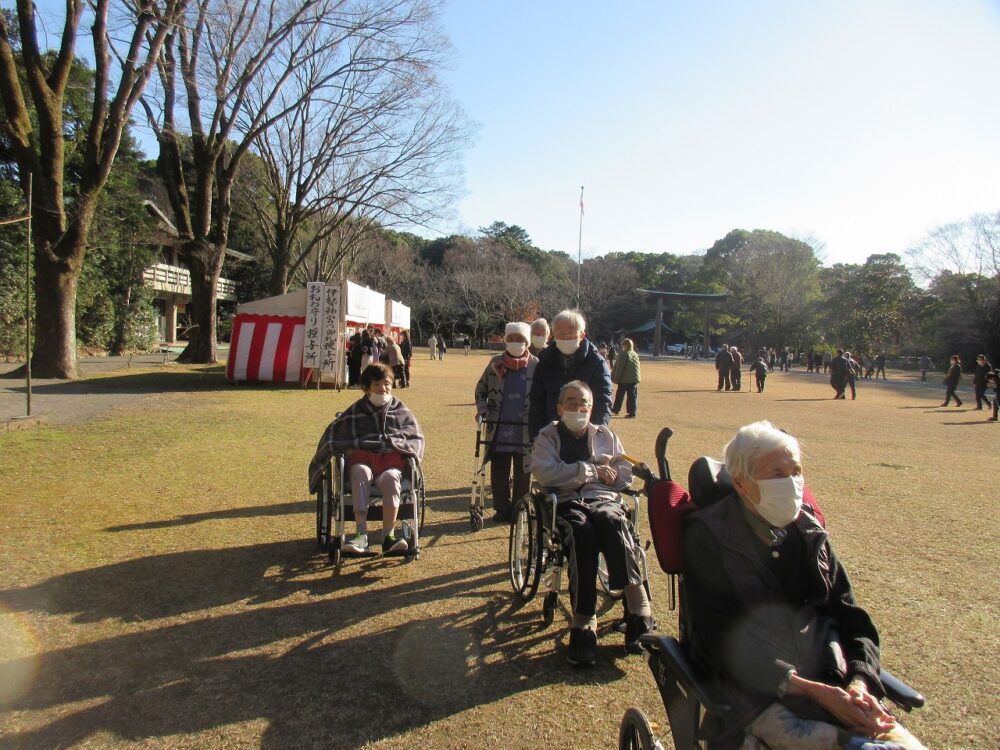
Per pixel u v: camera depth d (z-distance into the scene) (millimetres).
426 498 7188
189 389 17359
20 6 16156
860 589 4793
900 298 56500
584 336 5141
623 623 4047
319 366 18797
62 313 18266
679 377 33875
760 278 61562
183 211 26203
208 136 25188
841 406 20172
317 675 3459
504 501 6266
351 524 6137
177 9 18172
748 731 2143
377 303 23625
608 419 4930
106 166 17875
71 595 4387
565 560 4039
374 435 5082
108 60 17203
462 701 3246
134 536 5590
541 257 74625
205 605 4289
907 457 10625
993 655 3811
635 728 2498
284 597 4445
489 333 67688
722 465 2678
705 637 2318
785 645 2279
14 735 2908
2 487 6953
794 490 2307
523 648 3818
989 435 13898
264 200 34500
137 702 3182
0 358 24484
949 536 6094
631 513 4207
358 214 35906
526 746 2904
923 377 37438
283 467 8422
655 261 82438
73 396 14930
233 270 49500
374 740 2922
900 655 3803
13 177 27000
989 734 3055
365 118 28188
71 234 17969
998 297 46125
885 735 2012
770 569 2367
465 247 65000
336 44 23859
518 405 6082
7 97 16641
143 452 8992
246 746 2861
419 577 4863
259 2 22078
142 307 35469
